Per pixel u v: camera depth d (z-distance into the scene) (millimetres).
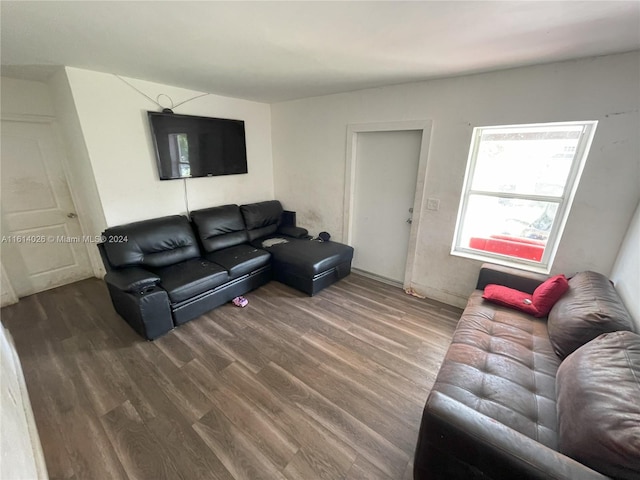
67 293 3088
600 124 1942
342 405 1744
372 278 3598
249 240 3727
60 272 3248
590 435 941
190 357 2141
